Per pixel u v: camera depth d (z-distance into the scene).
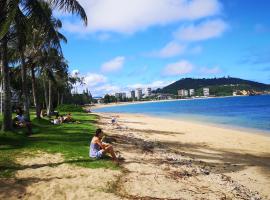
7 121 19.02
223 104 120.56
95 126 29.77
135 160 14.60
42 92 67.88
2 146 16.25
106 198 9.27
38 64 30.94
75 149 15.81
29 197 9.18
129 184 10.71
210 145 22.22
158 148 19.52
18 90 61.03
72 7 16.83
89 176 11.25
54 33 17.86
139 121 47.31
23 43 18.84
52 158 13.74
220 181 12.10
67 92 88.44
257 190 11.64
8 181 10.41
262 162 16.47
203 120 48.41
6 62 18.86
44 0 21.47
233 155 18.50
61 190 9.77
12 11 12.20
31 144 16.91
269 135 28.30
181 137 26.56
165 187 10.66
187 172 13.03
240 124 40.28
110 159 14.04
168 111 86.44
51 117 40.22
